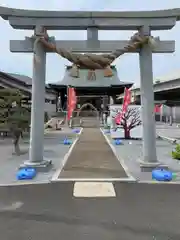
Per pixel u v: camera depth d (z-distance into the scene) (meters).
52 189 7.46
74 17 9.47
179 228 4.89
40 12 9.42
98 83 65.00
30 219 5.32
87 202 6.34
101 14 9.45
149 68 9.78
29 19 9.49
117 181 8.30
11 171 9.92
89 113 64.25
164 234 4.64
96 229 4.84
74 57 9.24
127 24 9.53
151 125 9.80
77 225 5.01
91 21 9.48
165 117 58.47
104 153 14.66
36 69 9.73
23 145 18.50
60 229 4.84
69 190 7.36
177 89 42.34
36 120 9.78
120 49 9.45
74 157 13.22
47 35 9.59
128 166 10.75
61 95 71.88
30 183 8.12
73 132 32.22
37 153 9.77
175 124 48.34
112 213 5.62
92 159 12.62
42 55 9.74
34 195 6.91
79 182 8.17
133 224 5.05
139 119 23.52
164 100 54.72
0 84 28.92
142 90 9.90
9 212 5.71
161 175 8.37
